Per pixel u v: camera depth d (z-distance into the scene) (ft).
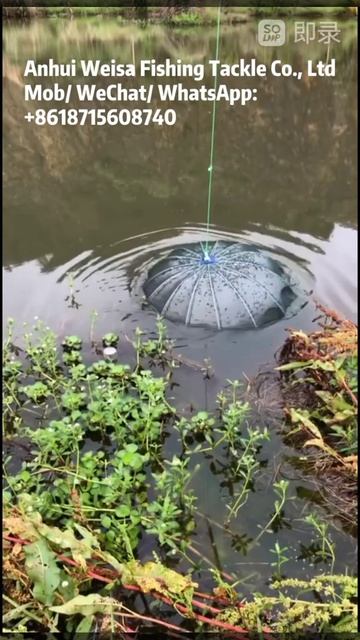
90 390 13.61
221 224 23.07
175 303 17.04
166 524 10.16
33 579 8.91
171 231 22.41
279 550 9.88
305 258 20.18
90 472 11.38
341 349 13.66
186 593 8.96
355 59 42.11
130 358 15.61
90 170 29.50
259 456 12.53
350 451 12.24
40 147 32.12
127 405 13.20
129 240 21.81
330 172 28.40
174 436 13.03
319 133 33.40
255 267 17.87
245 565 10.30
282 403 13.93
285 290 17.67
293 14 47.57
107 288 18.69
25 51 47.32
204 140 33.17
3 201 25.70
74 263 20.26
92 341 16.33
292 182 27.48
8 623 9.09
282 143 32.37
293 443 12.83
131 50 50.08
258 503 11.48
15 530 9.29
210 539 10.77
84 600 8.69
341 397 12.93
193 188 26.99
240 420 13.01
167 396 14.29
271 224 23.06
